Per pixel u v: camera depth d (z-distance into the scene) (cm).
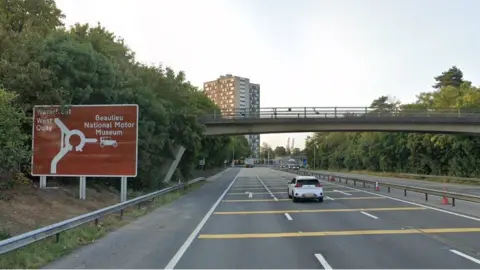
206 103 6481
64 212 1702
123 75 3116
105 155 2064
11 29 2498
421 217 1730
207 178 6594
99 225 1476
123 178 2108
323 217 1791
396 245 1126
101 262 952
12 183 1841
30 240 965
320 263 927
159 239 1268
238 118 4744
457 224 1518
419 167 7262
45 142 2064
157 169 3397
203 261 962
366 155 9738
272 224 1596
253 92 17550
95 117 2078
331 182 5038
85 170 2061
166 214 1945
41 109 2050
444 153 6731
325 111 4756
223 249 1105
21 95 1933
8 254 936
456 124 4719
